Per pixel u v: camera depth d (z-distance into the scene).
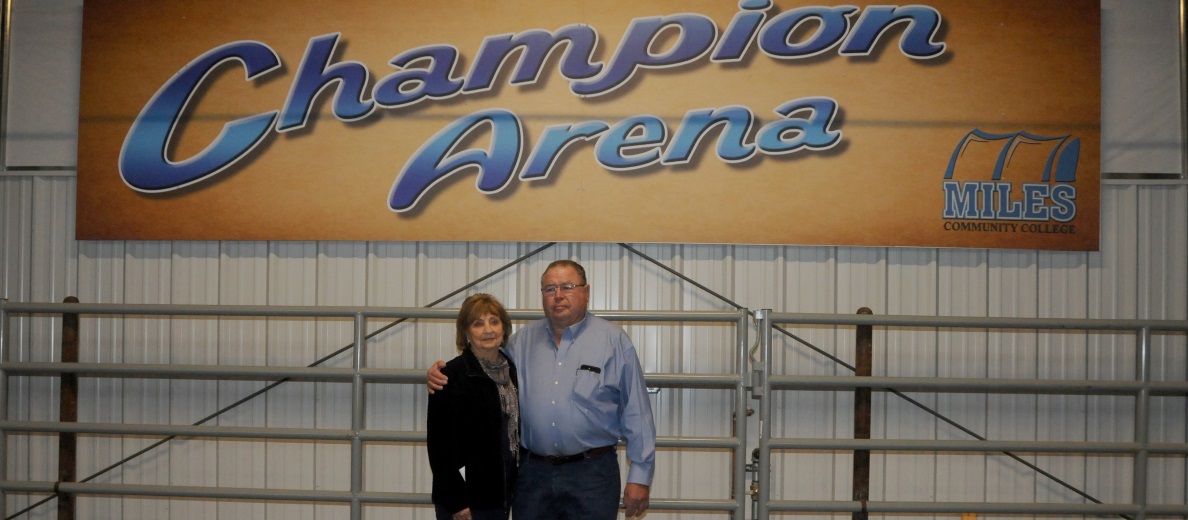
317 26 4.47
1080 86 4.40
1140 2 4.48
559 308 3.20
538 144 4.40
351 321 4.54
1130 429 4.45
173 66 4.50
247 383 4.54
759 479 3.94
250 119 4.47
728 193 4.36
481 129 4.41
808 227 4.36
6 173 4.57
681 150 4.38
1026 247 4.38
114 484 4.08
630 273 4.46
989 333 4.46
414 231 4.41
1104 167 4.46
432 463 3.05
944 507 3.98
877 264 4.43
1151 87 4.47
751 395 4.18
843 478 4.46
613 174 4.38
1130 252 4.44
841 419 4.44
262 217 4.45
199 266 4.54
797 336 4.46
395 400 4.48
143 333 4.56
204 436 4.00
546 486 3.21
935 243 4.36
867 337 4.27
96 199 4.49
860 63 4.39
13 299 4.57
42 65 4.61
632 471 3.20
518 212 4.39
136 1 4.52
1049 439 4.44
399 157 4.43
